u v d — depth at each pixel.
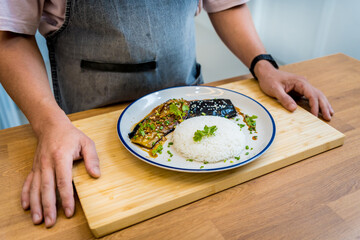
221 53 3.12
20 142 0.86
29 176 0.71
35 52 0.90
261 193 0.71
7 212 0.66
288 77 1.06
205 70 2.84
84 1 0.88
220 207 0.68
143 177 0.72
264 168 0.75
